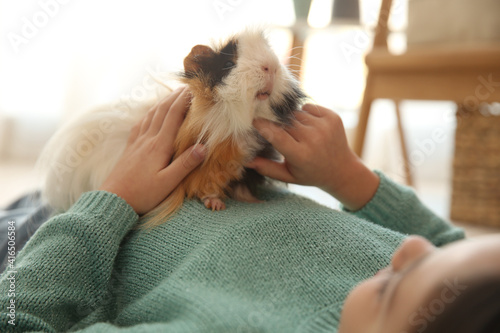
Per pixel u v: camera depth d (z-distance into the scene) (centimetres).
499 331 35
